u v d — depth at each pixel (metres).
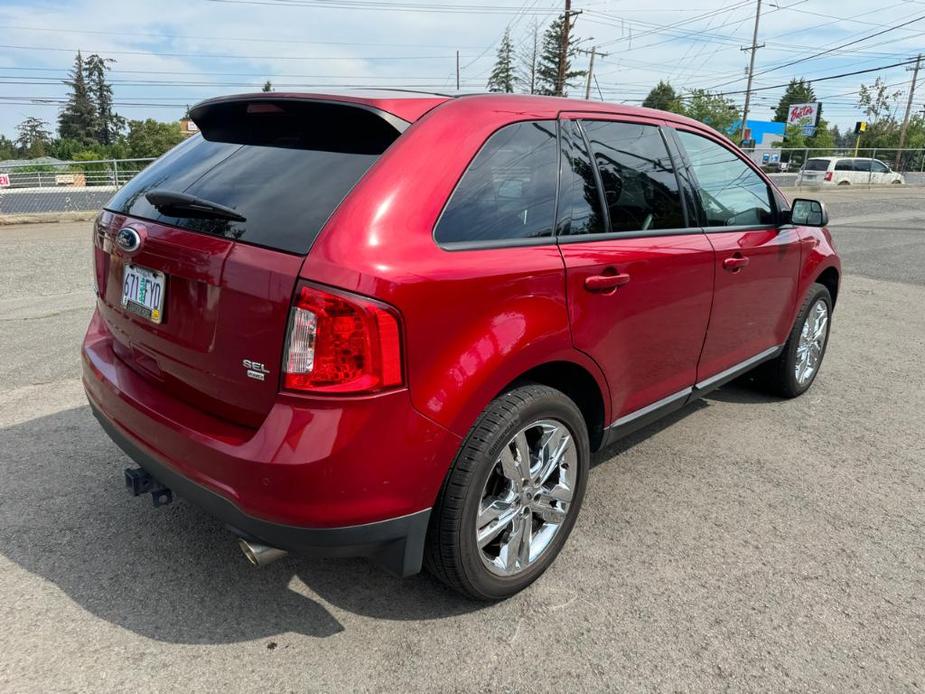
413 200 2.10
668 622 2.47
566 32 42.88
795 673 2.25
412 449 2.05
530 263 2.35
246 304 2.02
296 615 2.45
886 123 79.50
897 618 2.54
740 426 4.28
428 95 2.41
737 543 2.99
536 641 2.36
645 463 3.74
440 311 2.06
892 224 16.44
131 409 2.38
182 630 2.35
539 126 2.58
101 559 2.71
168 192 2.23
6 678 2.11
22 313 6.38
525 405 2.34
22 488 3.21
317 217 2.02
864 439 4.12
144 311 2.40
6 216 14.88
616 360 2.80
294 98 2.35
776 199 4.11
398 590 2.60
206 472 2.08
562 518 2.69
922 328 6.92
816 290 4.54
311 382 1.92
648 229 3.00
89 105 101.00
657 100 70.88
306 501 1.94
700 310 3.29
